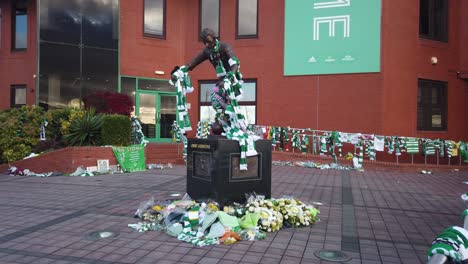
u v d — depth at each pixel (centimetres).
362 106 1493
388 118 1480
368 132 1484
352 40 1505
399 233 579
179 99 688
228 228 540
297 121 1582
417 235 570
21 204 750
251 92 1667
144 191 881
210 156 640
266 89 1631
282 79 1606
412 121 1541
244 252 486
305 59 1568
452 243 179
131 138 1344
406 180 1142
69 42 1552
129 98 1479
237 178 642
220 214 558
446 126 1656
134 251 489
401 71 1516
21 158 1265
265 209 586
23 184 995
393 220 656
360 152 1374
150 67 1719
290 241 532
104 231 572
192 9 1767
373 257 474
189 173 696
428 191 950
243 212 587
